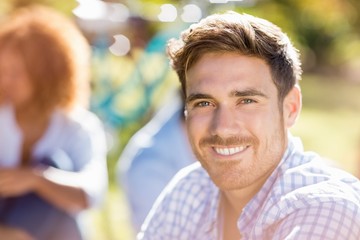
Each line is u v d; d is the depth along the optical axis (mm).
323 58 22438
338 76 21938
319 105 15672
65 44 3578
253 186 2209
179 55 2174
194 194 2422
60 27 3592
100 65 8414
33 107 3492
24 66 3486
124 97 8711
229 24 2115
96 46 8195
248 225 2211
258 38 2105
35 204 3381
